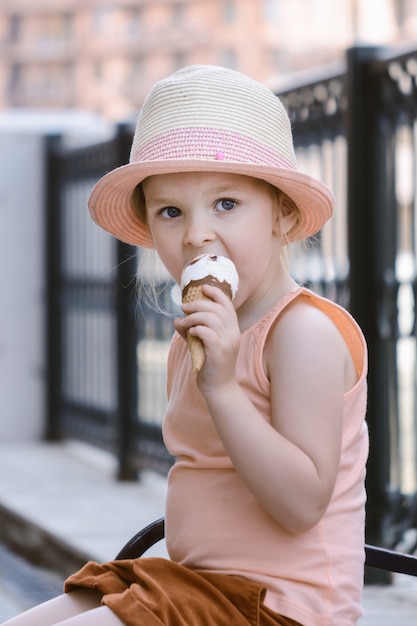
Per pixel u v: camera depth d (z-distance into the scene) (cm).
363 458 225
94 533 581
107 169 794
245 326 224
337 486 219
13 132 895
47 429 912
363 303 486
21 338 905
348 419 219
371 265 487
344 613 213
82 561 544
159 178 216
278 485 199
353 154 487
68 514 632
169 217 220
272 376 213
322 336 212
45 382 913
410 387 508
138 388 745
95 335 845
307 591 211
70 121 909
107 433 811
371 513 486
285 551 212
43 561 599
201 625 200
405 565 227
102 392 834
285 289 229
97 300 831
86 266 852
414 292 473
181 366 236
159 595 202
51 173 899
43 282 909
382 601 455
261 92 224
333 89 517
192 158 213
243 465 200
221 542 215
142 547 247
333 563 214
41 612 218
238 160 214
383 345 488
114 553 532
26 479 749
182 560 220
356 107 486
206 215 214
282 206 231
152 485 734
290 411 207
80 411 862
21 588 557
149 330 730
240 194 214
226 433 200
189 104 219
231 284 207
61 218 895
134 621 198
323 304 218
